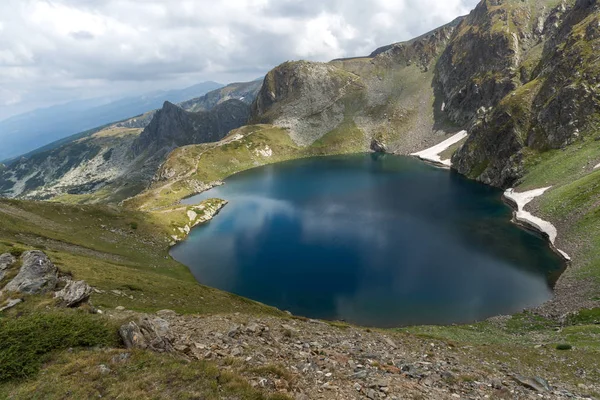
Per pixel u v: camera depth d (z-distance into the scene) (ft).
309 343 88.94
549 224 339.57
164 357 62.59
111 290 147.95
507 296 235.61
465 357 106.01
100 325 72.95
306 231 394.52
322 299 246.88
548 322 190.49
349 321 217.97
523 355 114.52
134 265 270.67
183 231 407.64
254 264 314.96
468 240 341.41
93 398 51.55
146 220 398.62
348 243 351.67
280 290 264.52
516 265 281.54
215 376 57.26
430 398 60.85
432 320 213.66
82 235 307.17
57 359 62.64
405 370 77.36
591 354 113.50
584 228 295.48
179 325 91.76
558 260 283.59
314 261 313.32
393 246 337.11
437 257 306.76
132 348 65.36
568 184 384.88
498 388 73.41
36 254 110.42
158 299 156.04
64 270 150.41
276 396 52.60
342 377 65.26
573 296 211.00
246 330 90.27
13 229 239.30
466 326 199.93
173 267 305.73
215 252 349.20
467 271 277.23
